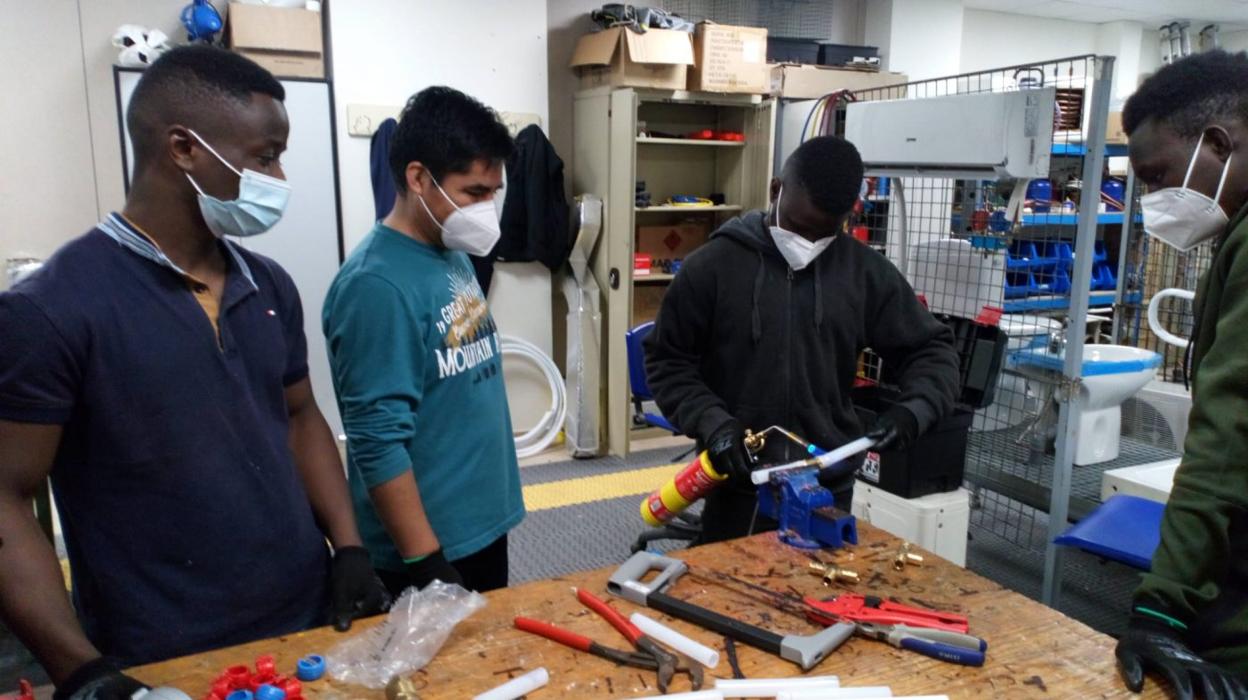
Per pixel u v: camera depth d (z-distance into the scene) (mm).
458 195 1312
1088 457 2744
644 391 3070
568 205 4258
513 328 4047
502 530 1483
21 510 956
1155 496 2324
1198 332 1143
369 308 1258
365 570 1202
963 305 2664
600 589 1216
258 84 1049
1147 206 1229
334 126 3471
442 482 1383
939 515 2355
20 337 921
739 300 1647
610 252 4008
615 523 3312
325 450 1324
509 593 1198
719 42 3869
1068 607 2664
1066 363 2295
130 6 3311
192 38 3299
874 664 1023
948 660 1028
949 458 2418
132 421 1006
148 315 1017
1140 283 3346
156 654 1058
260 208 1062
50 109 3254
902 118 2361
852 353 1704
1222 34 7188
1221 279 1083
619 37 3746
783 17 4941
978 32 6230
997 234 2602
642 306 4555
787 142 4254
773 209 1655
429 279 1331
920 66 5273
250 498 1104
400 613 1086
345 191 3580
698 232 4656
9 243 3277
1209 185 1128
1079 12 6285
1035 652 1048
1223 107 1096
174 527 1049
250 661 1003
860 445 1465
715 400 1588
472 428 1415
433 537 1271
